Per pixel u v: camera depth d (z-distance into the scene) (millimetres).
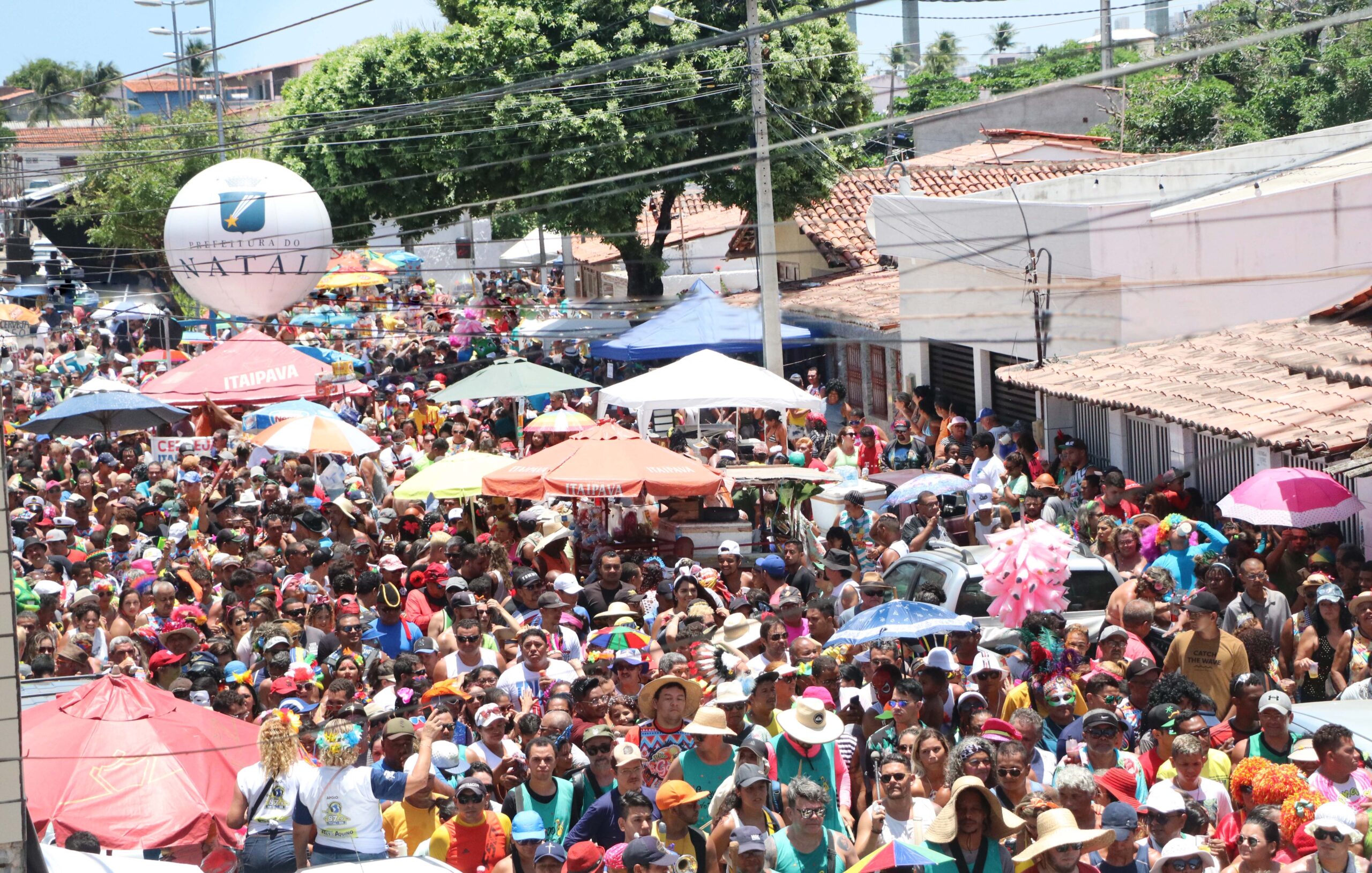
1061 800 7211
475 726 8891
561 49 30047
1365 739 7949
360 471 18156
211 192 22438
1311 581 10969
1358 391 13227
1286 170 17062
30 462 17953
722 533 15602
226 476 18219
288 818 7512
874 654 9164
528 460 14945
